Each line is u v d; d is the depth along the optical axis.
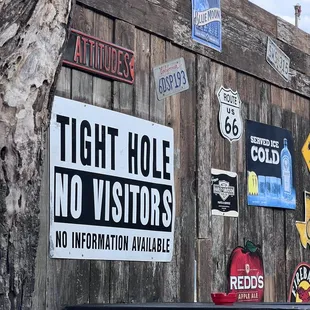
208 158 6.60
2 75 3.01
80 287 5.14
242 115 7.21
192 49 6.51
